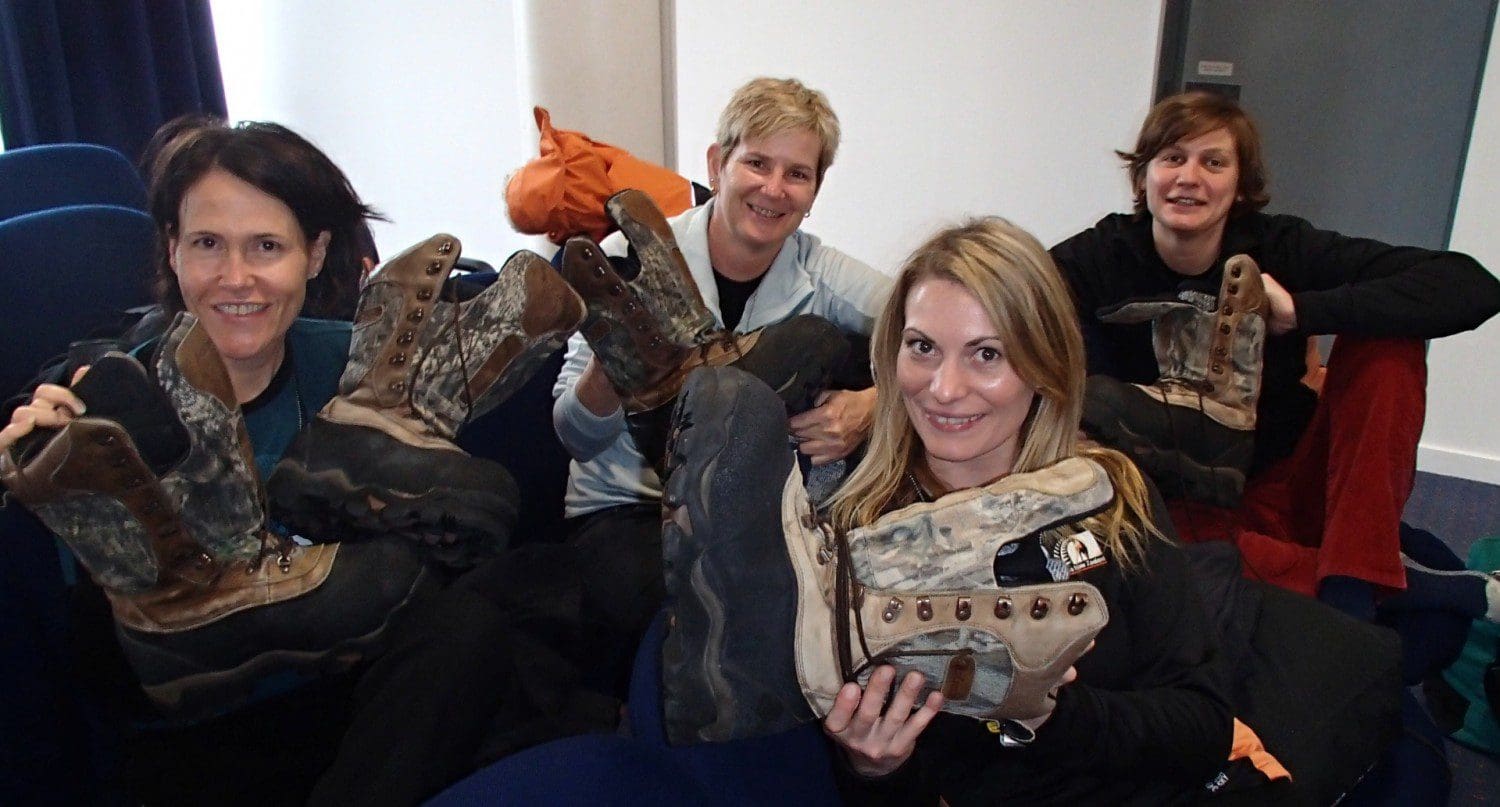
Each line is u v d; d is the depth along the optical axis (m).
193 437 0.83
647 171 1.75
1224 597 1.17
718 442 0.77
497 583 1.15
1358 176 2.82
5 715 0.97
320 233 1.08
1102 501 0.80
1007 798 0.94
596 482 1.44
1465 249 2.67
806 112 1.39
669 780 0.72
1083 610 0.73
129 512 0.79
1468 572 1.64
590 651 1.21
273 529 0.97
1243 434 1.36
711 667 0.76
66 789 1.04
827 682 0.76
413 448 0.93
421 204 3.56
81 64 2.61
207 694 0.86
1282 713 1.06
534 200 1.61
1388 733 1.10
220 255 0.98
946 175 3.02
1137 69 2.73
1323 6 2.72
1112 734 0.86
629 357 1.15
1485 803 1.65
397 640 0.89
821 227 3.22
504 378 1.02
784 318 1.51
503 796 0.66
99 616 0.91
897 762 0.83
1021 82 2.85
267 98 3.58
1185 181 1.52
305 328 1.14
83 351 1.05
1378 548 1.37
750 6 3.05
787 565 0.76
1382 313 1.36
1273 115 2.86
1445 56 2.63
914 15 2.89
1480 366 2.77
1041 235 2.97
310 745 0.96
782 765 0.82
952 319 0.87
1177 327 1.40
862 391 1.32
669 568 0.78
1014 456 0.98
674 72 2.70
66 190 1.79
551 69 2.42
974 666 0.74
